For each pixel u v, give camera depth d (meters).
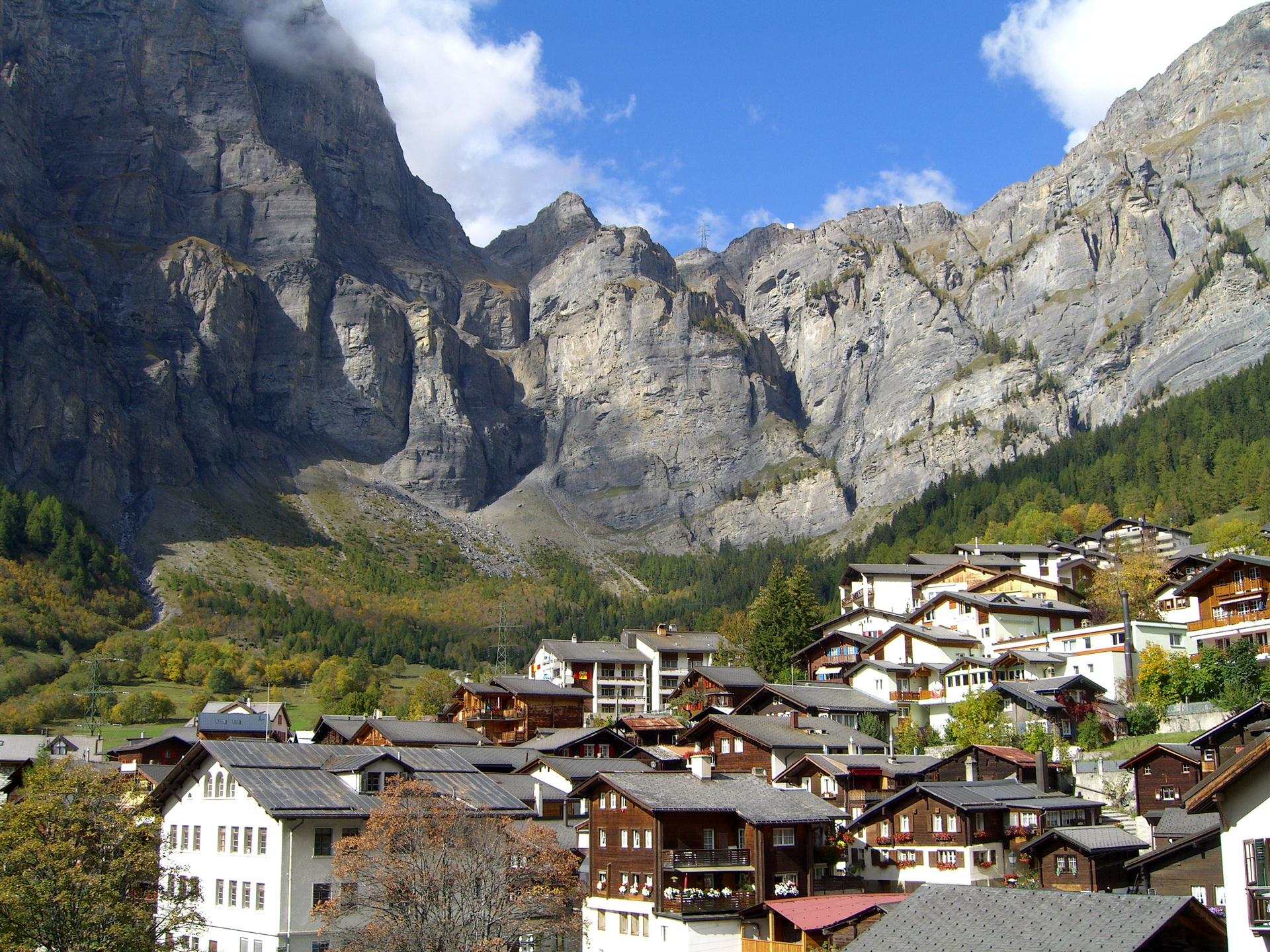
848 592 185.62
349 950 67.81
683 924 74.44
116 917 68.38
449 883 68.56
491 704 152.00
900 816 85.31
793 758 102.12
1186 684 110.25
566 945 81.38
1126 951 44.00
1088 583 174.75
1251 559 115.38
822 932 70.25
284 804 78.75
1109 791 90.38
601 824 81.75
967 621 144.88
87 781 75.12
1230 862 39.78
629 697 183.12
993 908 49.69
